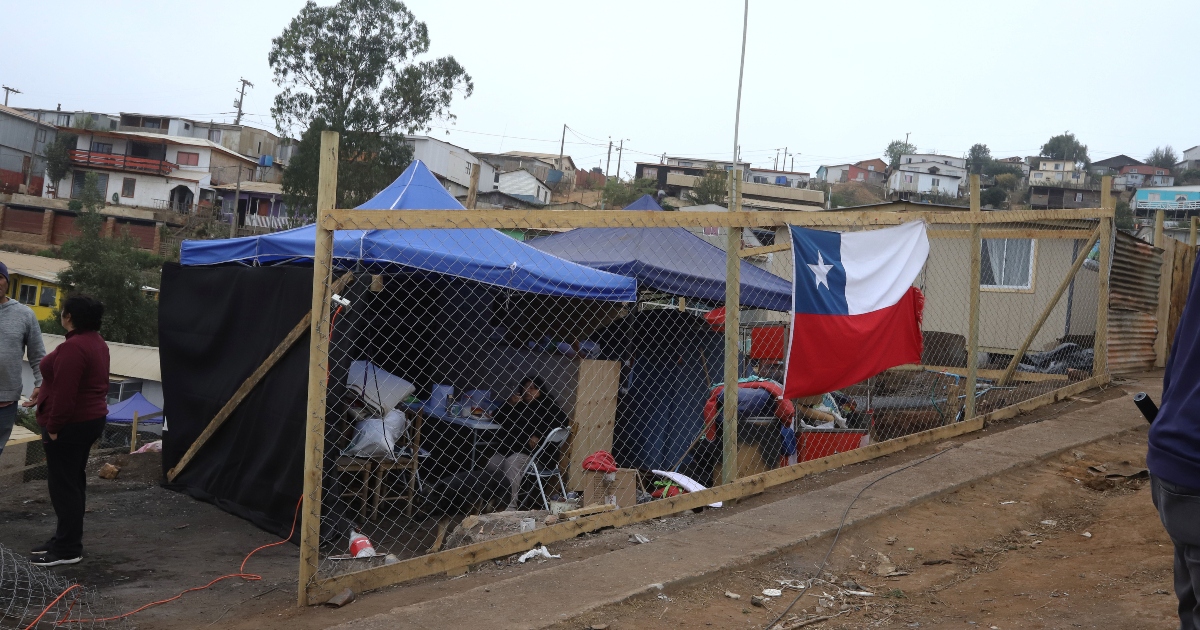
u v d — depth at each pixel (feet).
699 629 12.89
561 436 23.20
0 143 185.68
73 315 17.81
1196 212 195.93
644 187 209.77
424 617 12.78
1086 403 30.37
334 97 120.16
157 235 162.71
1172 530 7.56
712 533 17.44
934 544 17.76
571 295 24.62
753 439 23.43
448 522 20.67
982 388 31.17
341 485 21.89
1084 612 13.29
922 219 25.72
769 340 30.50
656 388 27.48
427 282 24.80
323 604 14.70
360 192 121.29
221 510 23.39
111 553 19.24
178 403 25.84
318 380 14.79
